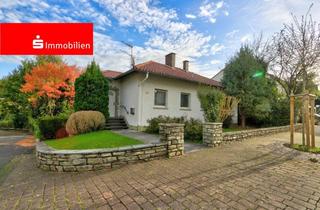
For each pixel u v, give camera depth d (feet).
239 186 11.01
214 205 8.89
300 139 28.14
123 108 38.01
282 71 49.21
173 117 34.17
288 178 12.26
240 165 15.06
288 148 21.50
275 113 43.16
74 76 39.34
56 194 10.49
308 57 42.96
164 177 12.62
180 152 18.43
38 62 54.95
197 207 8.73
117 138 20.52
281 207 8.66
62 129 28.17
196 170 13.93
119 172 13.87
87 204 9.25
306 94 21.66
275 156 17.95
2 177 13.76
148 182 11.83
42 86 37.58
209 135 22.39
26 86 38.37
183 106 40.01
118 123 35.37
